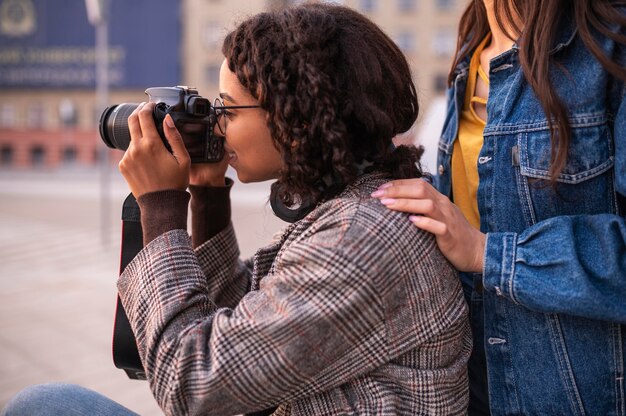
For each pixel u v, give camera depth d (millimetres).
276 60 1021
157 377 993
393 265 966
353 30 1056
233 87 1103
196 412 966
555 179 1054
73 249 8195
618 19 1006
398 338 985
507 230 1140
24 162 37844
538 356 1118
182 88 1161
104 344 3957
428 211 1000
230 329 952
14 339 4047
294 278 954
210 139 1163
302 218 1097
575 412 1099
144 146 1087
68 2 37344
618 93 1043
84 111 38094
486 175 1165
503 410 1169
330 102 997
